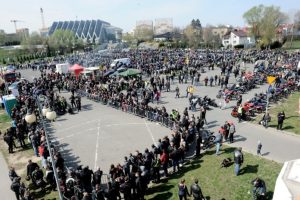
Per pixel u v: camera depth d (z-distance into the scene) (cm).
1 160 2169
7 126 2961
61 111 3253
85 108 3419
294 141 2086
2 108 3697
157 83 4069
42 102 3231
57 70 5766
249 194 1486
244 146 2034
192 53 7875
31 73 6812
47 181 1672
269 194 1452
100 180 1625
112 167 1622
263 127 2394
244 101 3228
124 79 4353
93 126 2766
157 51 9062
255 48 10388
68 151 2227
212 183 1638
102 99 3591
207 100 3111
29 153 2264
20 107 3041
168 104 3334
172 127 2539
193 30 12531
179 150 1803
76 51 12250
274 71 4459
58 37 12425
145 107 2909
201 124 2314
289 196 959
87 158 2086
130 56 7744
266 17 10244
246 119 2611
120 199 1528
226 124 2156
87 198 1380
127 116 3023
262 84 4028
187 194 1484
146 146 2228
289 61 5491
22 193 1528
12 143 2284
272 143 2067
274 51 7981
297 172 1049
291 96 3325
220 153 1961
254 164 1755
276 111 2777
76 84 4219
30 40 12225
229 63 5478
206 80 4184
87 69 5069
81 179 1598
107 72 4856
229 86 3972
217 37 12000
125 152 2147
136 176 1528
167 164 1770
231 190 1546
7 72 5612
